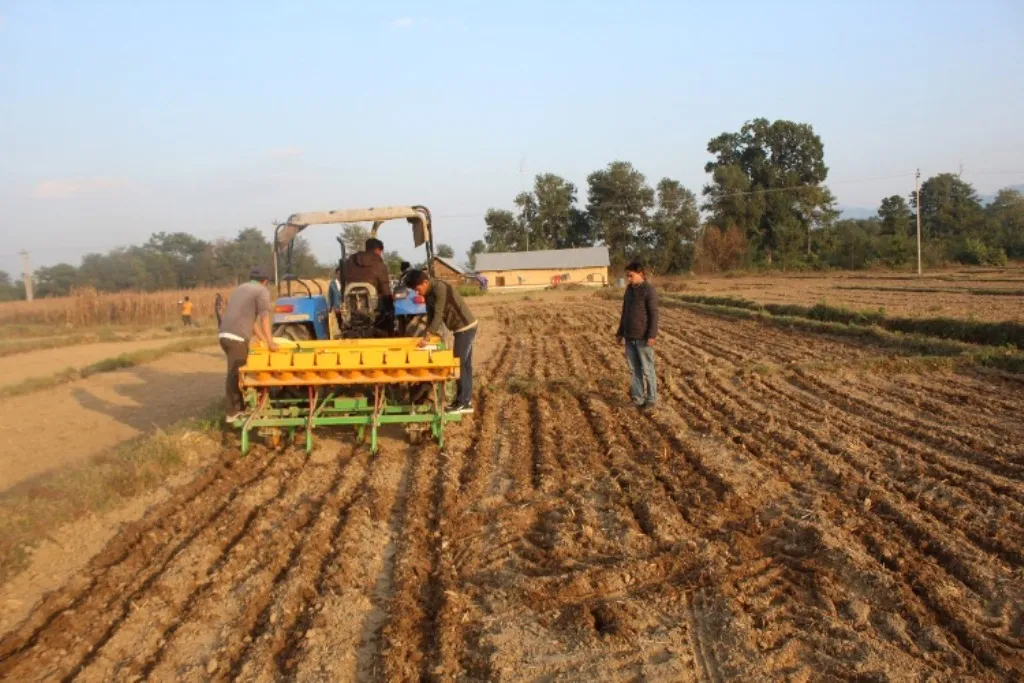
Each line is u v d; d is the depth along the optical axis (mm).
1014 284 34344
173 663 4262
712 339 18016
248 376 7887
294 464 7930
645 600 4820
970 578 4941
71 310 35688
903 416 9195
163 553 5719
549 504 6488
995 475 6848
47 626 4727
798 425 8766
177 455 7980
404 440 8773
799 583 4984
